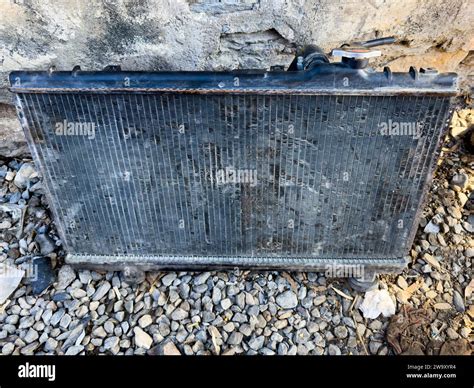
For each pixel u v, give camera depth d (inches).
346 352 29.7
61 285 32.5
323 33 33.3
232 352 29.5
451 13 33.4
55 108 24.3
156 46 32.5
